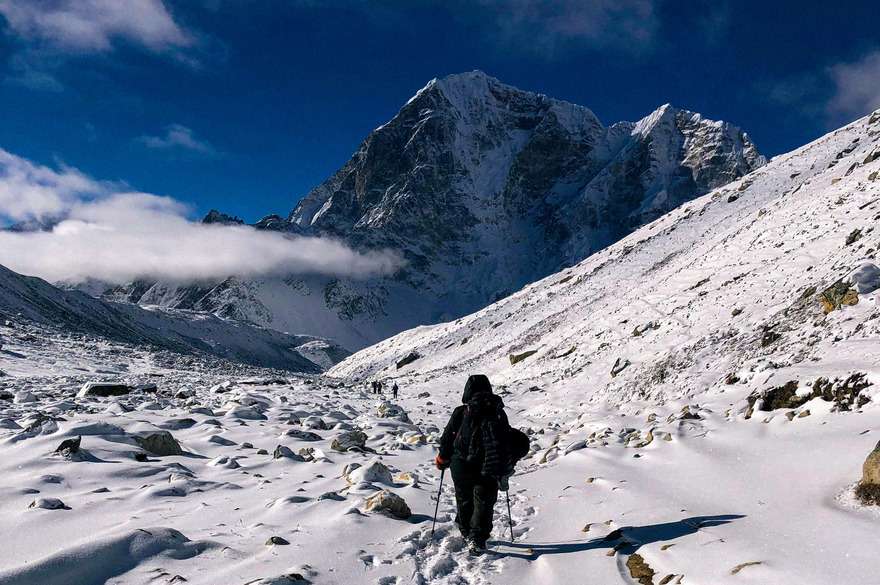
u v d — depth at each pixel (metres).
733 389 11.23
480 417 5.09
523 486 7.27
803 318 14.08
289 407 16.92
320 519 5.29
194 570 4.02
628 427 11.13
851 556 3.57
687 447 7.51
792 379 8.51
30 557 4.07
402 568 4.33
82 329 108.25
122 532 4.27
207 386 27.62
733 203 70.50
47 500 5.25
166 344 151.75
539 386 33.50
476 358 63.19
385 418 16.53
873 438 5.77
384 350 119.81
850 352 9.13
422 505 6.30
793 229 32.62
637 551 4.44
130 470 6.93
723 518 4.84
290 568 4.03
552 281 89.69
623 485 6.39
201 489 6.42
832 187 37.53
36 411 12.94
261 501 5.95
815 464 5.63
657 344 26.03
